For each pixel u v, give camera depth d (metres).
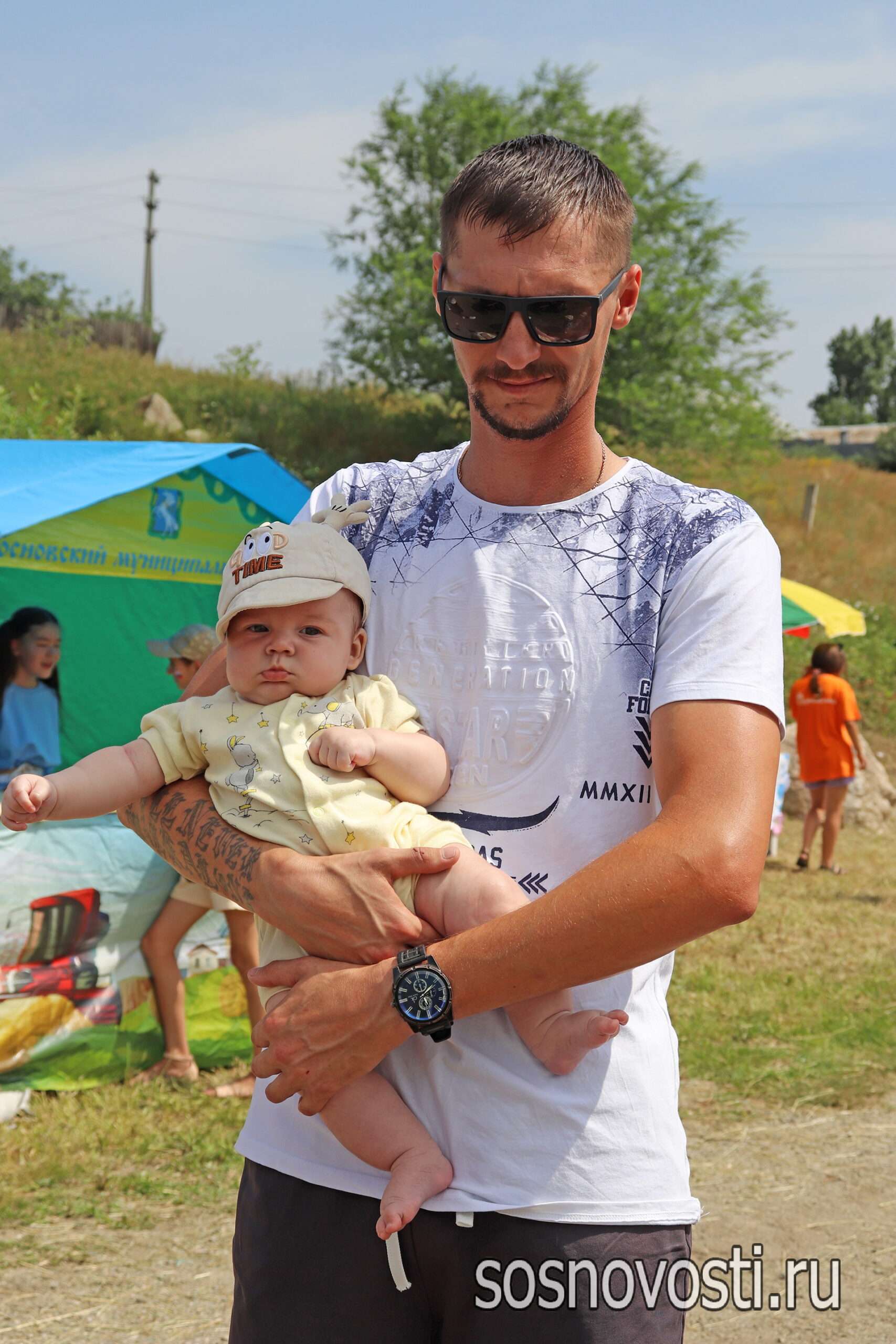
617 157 23.70
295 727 1.96
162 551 5.48
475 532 1.94
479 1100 1.71
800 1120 5.32
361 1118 1.74
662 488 1.89
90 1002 5.12
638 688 1.78
